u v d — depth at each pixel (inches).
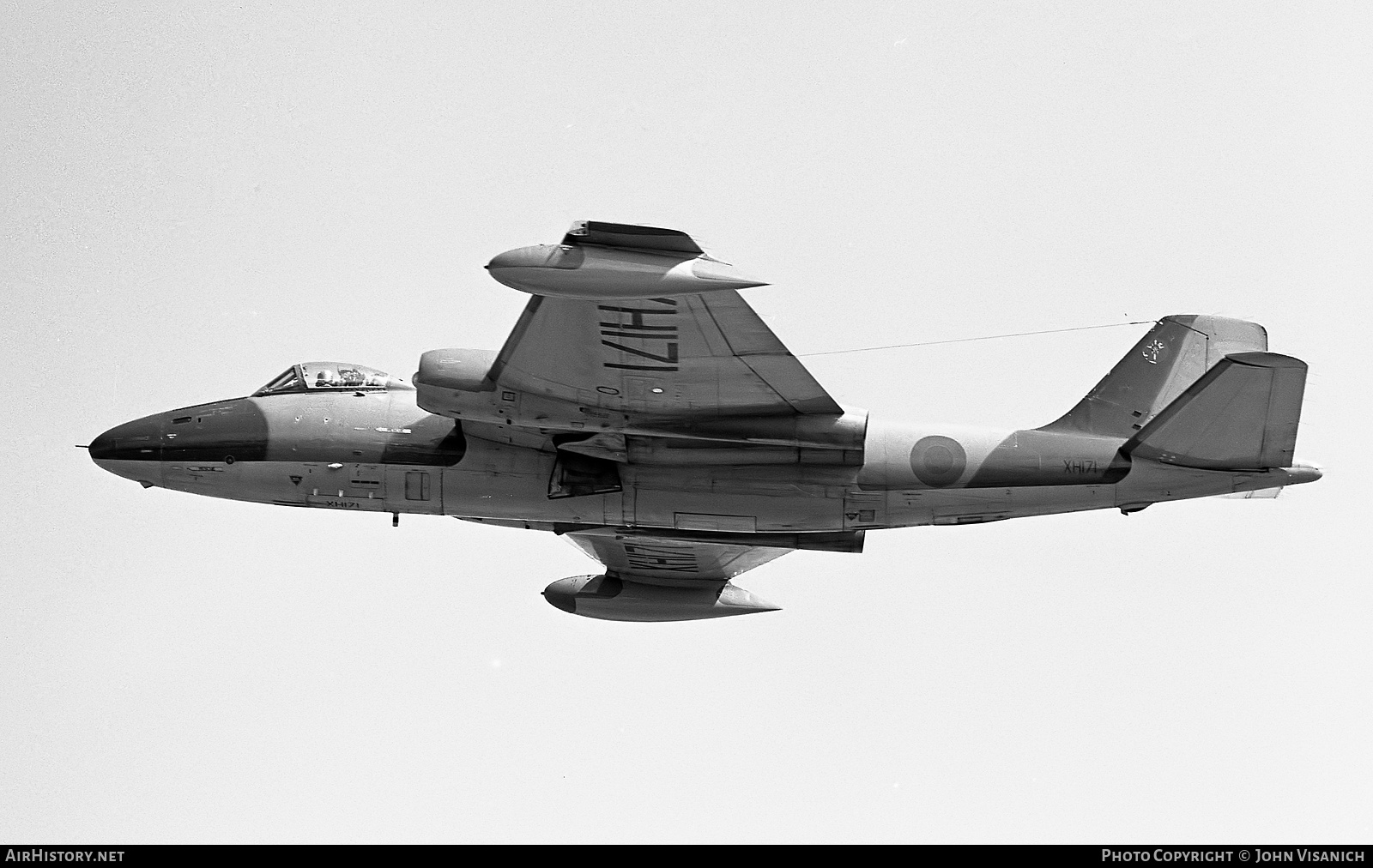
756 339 1770.4
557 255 1656.0
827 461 1995.6
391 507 2075.5
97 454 2110.0
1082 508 2036.2
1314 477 2010.3
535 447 2037.4
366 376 2132.1
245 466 2075.5
